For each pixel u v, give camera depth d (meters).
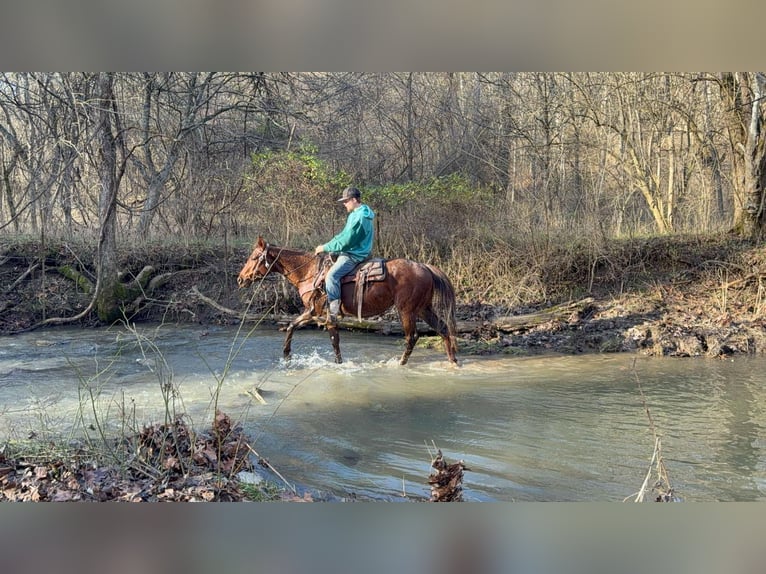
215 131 16.86
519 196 15.48
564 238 13.42
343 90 17.25
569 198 14.96
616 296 12.30
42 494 4.13
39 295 12.56
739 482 4.62
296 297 12.62
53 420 6.02
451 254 13.66
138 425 5.81
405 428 5.92
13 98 13.19
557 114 16.53
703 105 15.93
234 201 14.41
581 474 4.80
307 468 4.97
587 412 6.42
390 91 18.77
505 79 16.80
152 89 14.23
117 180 12.16
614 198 15.30
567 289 12.67
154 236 14.49
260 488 4.48
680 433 5.76
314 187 14.32
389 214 14.34
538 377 8.00
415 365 8.73
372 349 9.95
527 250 13.21
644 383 7.68
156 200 14.87
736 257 12.65
